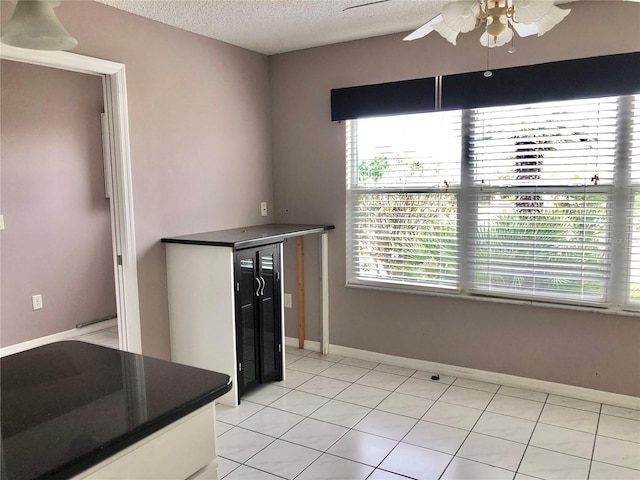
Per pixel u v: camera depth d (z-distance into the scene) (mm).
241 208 3773
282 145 3998
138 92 2967
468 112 3262
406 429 2719
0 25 2285
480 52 3150
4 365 1437
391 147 3578
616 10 2770
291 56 3859
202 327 3100
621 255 2908
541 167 3076
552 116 3016
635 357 2912
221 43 3537
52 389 1259
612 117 2857
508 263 3230
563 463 2367
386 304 3689
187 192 3322
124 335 3033
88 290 4488
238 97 3705
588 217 2971
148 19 3006
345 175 3738
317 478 2275
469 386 3291
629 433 2643
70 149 4270
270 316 3320
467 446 2531
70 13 2594
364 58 3549
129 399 1189
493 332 3311
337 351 3951
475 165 3277
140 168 3008
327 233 3865
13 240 3920
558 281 3092
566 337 3086
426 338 3559
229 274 2941
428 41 3307
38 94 4023
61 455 945
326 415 2898
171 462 1165
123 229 2945
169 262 3178
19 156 3924
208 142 3465
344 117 3627
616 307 2939
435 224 3459
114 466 1028
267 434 2686
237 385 3037
